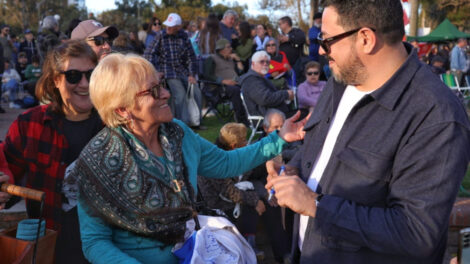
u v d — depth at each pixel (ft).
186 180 6.06
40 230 5.85
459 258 5.11
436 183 4.48
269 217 12.26
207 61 27.17
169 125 6.17
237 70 30.14
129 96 5.50
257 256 12.42
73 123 7.42
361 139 4.97
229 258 6.09
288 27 27.30
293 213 6.75
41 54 21.58
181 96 23.34
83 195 5.55
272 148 7.27
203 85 27.37
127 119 5.68
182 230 5.88
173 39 22.94
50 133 7.29
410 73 4.84
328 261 5.21
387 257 5.02
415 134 4.68
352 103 5.35
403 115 4.76
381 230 4.66
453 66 42.75
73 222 7.25
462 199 13.05
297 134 7.22
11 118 29.53
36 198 5.56
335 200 4.96
